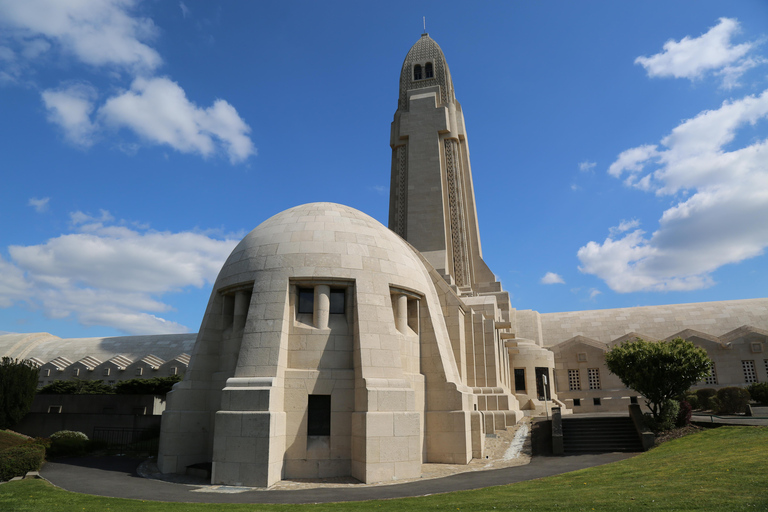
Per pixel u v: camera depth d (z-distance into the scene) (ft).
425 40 201.77
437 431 81.25
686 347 95.66
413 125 183.11
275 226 84.23
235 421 65.51
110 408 119.96
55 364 204.33
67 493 57.11
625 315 201.36
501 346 139.03
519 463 79.30
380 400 68.54
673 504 40.55
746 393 115.55
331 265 77.00
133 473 75.10
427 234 169.68
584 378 172.65
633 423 98.43
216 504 50.42
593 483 55.62
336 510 46.47
